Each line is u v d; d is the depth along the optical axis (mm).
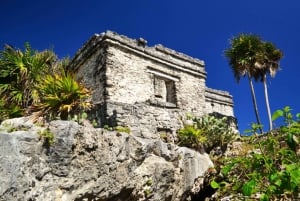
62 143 6414
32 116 7234
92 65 12539
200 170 9367
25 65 11680
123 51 12320
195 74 14547
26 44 12242
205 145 10664
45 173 6109
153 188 7902
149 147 8078
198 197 9516
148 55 13047
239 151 10422
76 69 13711
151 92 12750
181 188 8734
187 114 11992
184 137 10562
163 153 8445
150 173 7859
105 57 11742
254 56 17797
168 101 13562
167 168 8297
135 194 7590
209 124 11242
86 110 10492
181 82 13859
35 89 10969
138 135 9977
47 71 11805
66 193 6301
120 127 9469
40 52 12352
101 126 9852
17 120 6781
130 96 11977
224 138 10883
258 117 17344
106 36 11906
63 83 8445
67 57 14328
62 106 8227
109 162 7090
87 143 6766
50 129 6469
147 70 12883
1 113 10242
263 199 2979
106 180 6973
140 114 10438
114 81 11656
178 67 13953
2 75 11523
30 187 5805
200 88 14523
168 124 11172
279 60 18562
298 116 3324
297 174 2764
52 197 6051
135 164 7645
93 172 6781
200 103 14227
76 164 6531
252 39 18141
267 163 3182
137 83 12367
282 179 2883
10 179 5574
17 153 5855
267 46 18250
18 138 5996
